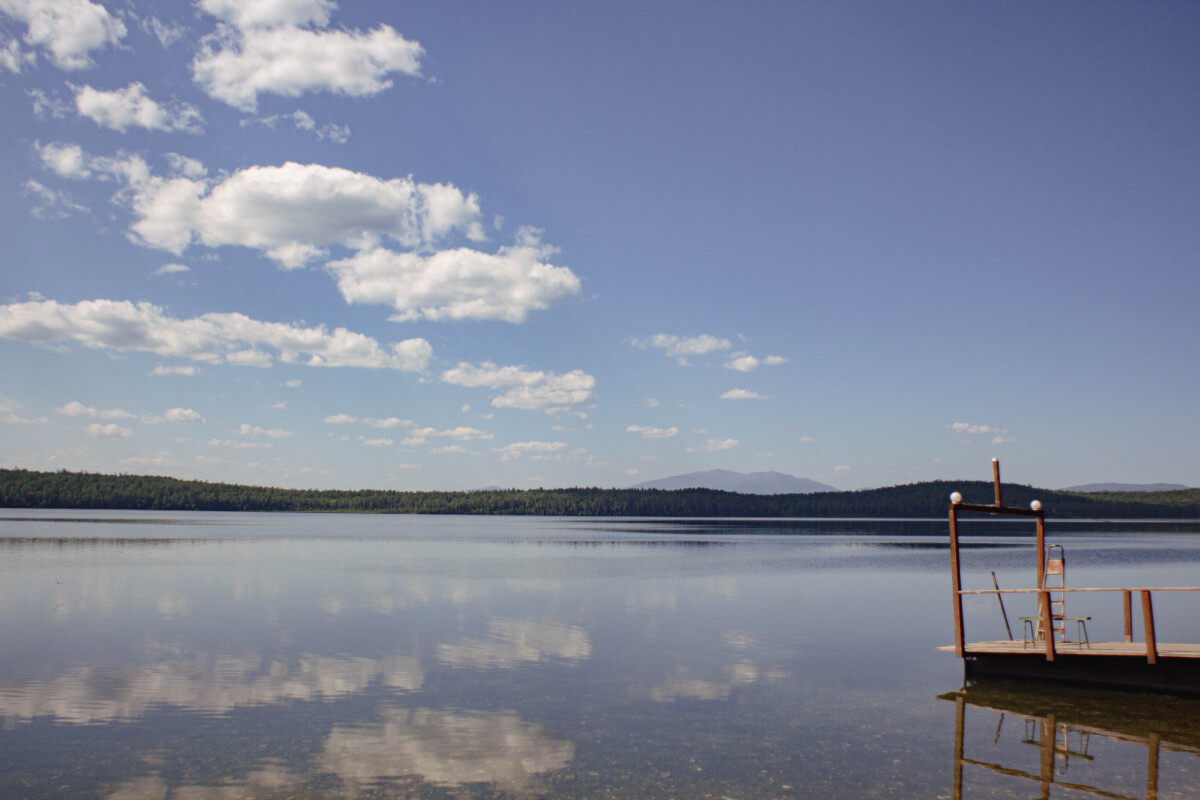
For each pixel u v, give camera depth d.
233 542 85.25
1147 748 15.70
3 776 13.50
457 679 21.14
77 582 43.09
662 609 35.75
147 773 13.71
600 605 36.78
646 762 14.54
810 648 26.45
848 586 47.31
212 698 18.84
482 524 193.50
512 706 18.41
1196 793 13.27
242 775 13.64
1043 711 18.39
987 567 63.16
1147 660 19.95
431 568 56.44
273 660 23.28
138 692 19.36
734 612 35.03
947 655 25.34
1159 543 108.31
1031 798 13.00
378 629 29.00
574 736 16.11
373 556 68.12
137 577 46.16
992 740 16.16
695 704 18.86
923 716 17.97
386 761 14.42
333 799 12.57
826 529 166.25
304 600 37.06
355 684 20.42
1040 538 22.16
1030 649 21.31
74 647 25.00
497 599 38.53
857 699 19.50
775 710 18.39
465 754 14.87
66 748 15.05
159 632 27.89
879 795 13.02
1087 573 58.34
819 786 13.41
